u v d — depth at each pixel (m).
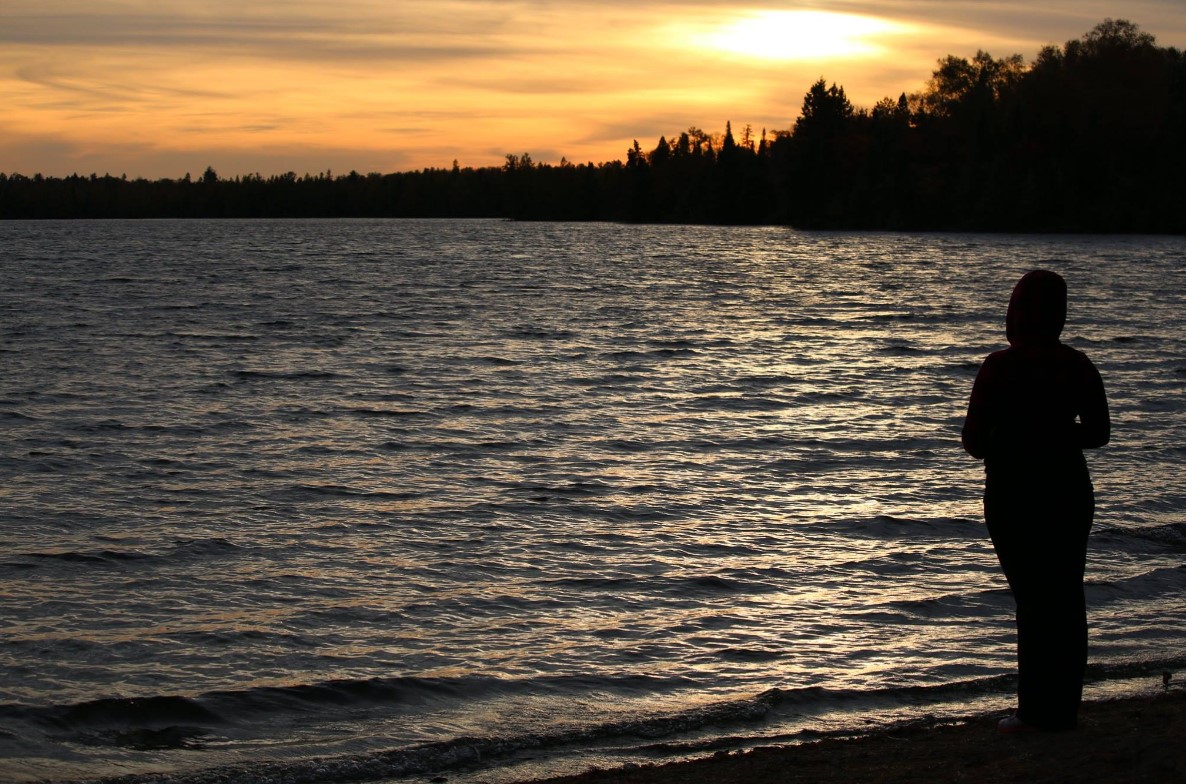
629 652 9.62
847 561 12.43
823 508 14.96
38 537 13.40
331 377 28.12
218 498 15.55
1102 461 17.91
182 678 8.95
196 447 19.27
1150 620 10.34
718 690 8.79
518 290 61.47
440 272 78.75
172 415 22.50
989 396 6.52
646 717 8.22
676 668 9.25
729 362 31.50
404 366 30.34
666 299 55.34
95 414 22.55
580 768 7.38
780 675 9.09
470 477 16.97
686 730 8.03
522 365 30.66
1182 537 13.27
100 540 13.24
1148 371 29.12
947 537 13.50
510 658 9.46
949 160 156.38
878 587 11.48
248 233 182.00
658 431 20.97
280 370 29.39
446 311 48.00
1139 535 13.32
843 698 8.60
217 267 84.38
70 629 10.12
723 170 199.38
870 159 162.75
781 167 182.88
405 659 9.41
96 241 140.88
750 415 22.81
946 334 39.38
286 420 22.03
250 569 12.09
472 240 147.25
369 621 10.39
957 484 16.52
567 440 20.06
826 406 23.95
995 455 6.55
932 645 9.77
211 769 7.33
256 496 15.68
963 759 6.62
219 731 8.00
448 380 27.70
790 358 32.50
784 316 46.22
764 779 6.64
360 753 7.58
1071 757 6.35
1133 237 132.50
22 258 95.69
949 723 7.98
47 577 11.75
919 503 15.25
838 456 18.61
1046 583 6.61
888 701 8.55
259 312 47.12
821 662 9.38
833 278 71.62
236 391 25.77
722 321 43.97
